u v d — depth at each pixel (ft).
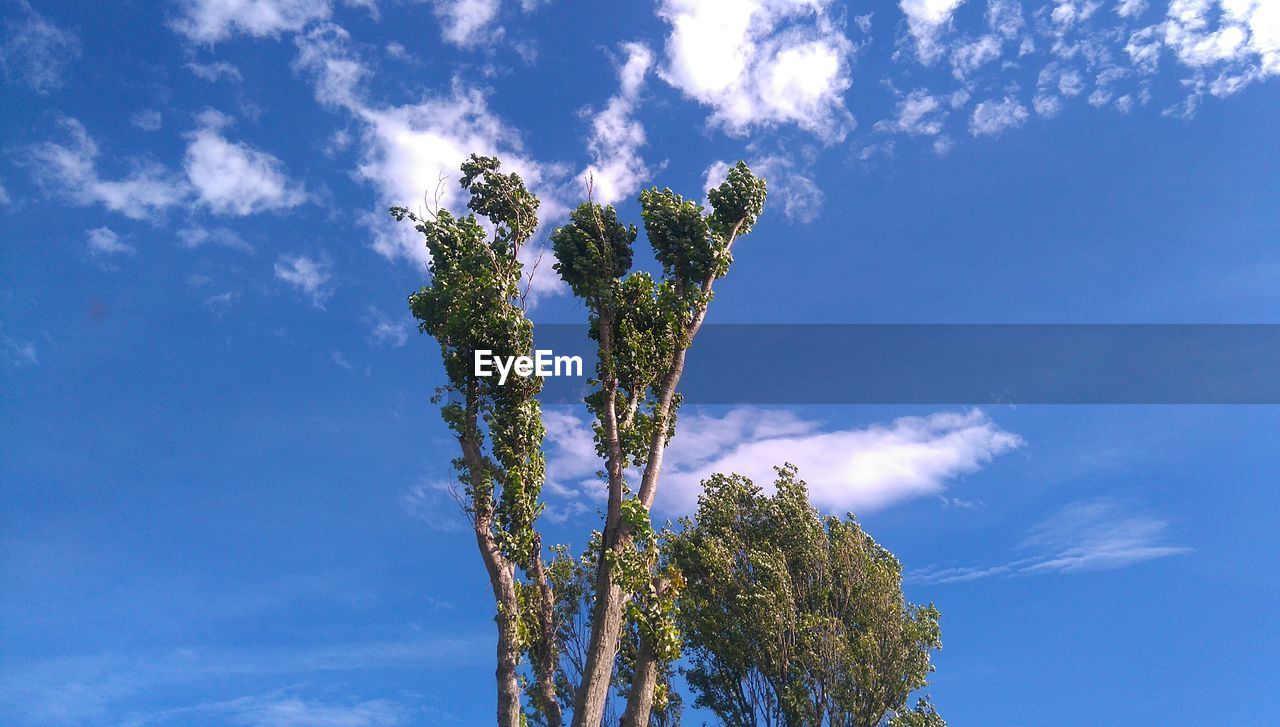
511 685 63.62
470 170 81.82
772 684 88.94
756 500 98.37
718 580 91.35
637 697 62.95
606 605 64.80
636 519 65.87
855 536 96.48
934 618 93.35
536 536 72.49
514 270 79.46
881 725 87.92
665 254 77.00
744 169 80.33
